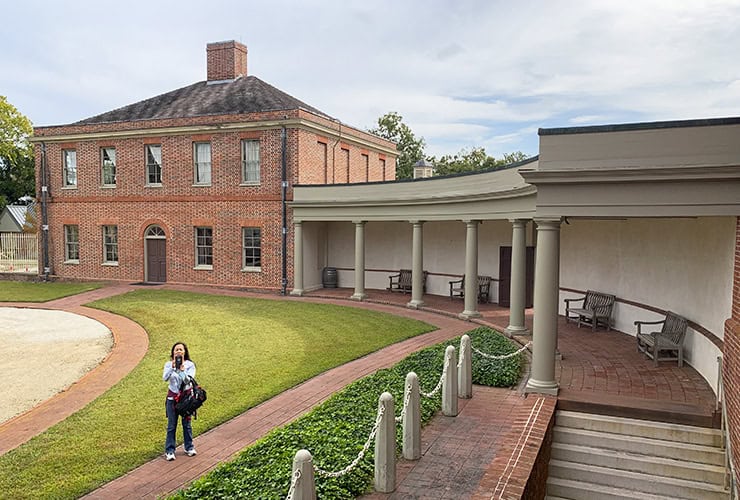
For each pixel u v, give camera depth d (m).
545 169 10.39
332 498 6.75
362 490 7.30
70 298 25.36
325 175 28.30
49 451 8.88
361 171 32.38
